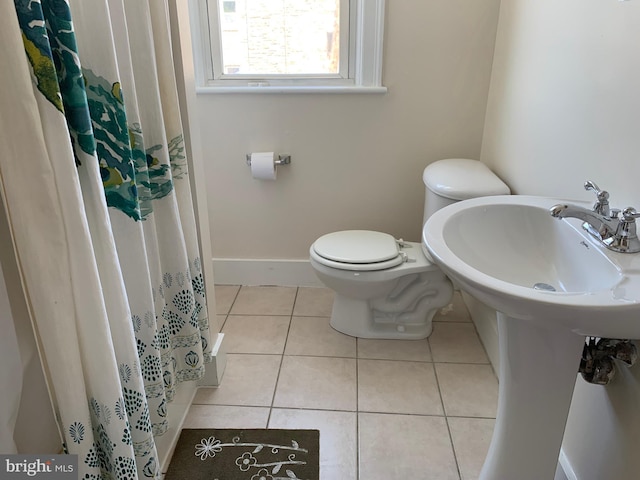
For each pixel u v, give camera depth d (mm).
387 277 1883
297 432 1575
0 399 791
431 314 2072
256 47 2197
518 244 1209
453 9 2002
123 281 985
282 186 2346
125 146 986
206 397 1732
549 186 1486
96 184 848
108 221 881
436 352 1979
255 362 1919
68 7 769
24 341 886
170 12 1341
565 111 1383
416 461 1465
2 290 791
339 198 2352
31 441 923
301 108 2193
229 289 2510
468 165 2045
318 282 2521
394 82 2125
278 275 2525
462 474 1422
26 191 737
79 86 799
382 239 2039
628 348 1015
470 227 1206
